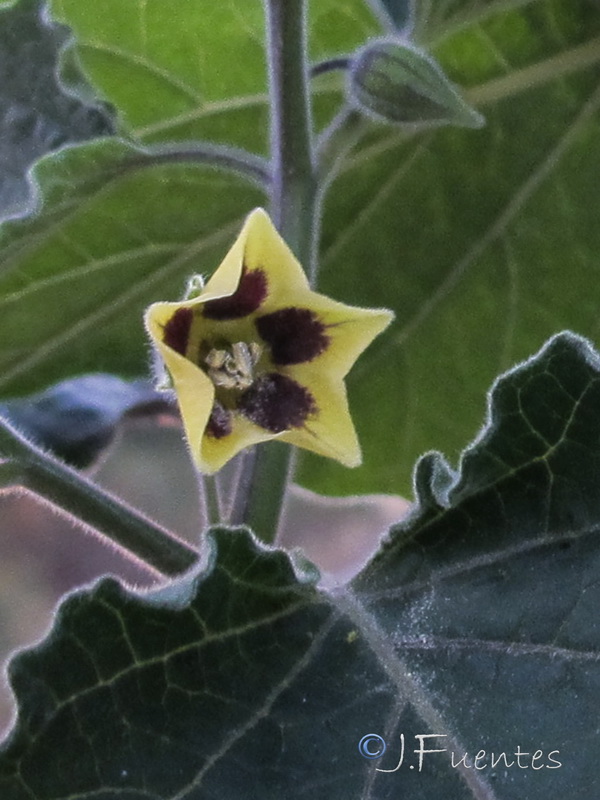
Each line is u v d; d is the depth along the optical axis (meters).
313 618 0.13
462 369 0.19
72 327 0.17
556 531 0.14
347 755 0.13
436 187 0.18
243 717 0.13
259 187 0.17
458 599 0.14
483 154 0.18
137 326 0.17
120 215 0.17
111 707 0.13
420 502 0.14
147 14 0.18
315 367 0.13
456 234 0.18
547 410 0.14
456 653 0.13
